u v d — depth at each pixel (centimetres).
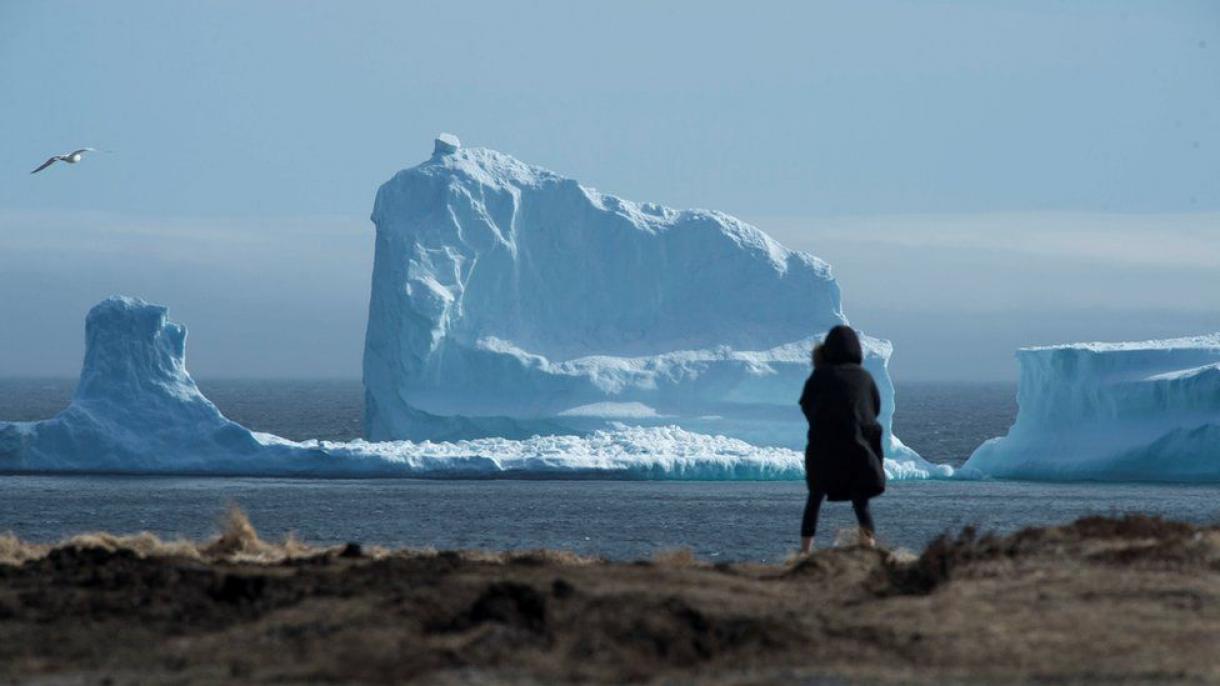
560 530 15838
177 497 19762
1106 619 3656
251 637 3488
